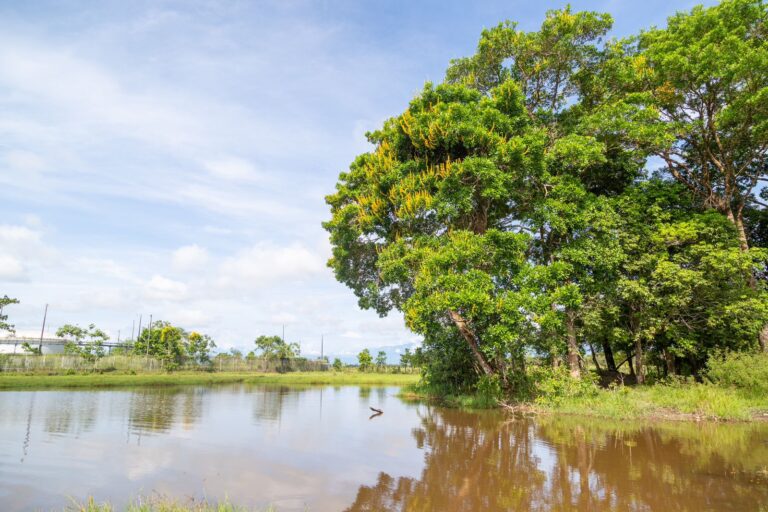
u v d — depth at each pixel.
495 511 5.91
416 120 16.41
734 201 21.00
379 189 17.20
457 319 16.50
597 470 7.91
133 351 37.94
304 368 48.28
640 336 17.95
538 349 16.16
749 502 6.25
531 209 17.38
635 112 17.03
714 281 16.64
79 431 11.12
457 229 17.05
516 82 19.12
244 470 7.79
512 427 12.47
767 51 16.27
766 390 14.52
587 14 17.72
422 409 16.94
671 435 11.02
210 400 19.48
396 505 6.12
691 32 17.81
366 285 21.53
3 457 8.32
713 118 18.86
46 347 40.56
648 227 17.53
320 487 6.89
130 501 6.04
